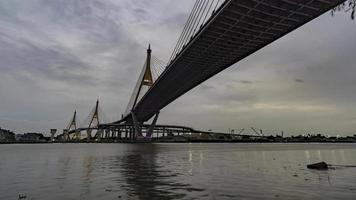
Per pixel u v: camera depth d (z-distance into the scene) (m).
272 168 34.50
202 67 61.41
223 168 34.50
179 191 18.48
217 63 57.34
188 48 50.97
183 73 69.81
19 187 20.11
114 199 16.23
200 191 18.45
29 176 26.30
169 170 31.88
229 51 50.19
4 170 31.81
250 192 18.12
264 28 40.16
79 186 20.44
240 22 38.88
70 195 17.34
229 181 22.91
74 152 82.75
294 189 19.23
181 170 31.92
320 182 22.31
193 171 30.83
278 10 34.81
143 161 46.53
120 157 57.62
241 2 34.16
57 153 76.19
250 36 43.19
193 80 73.62
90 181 22.91
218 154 73.75
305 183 21.81
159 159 51.88
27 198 16.67
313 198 16.53
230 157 59.75
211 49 49.75
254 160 50.22
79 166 36.97
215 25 40.81
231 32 42.22
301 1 32.22
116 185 20.88
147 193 17.84
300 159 54.31
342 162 46.69
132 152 82.88
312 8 32.88
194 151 94.44
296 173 28.69
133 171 30.77
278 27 39.16
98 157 57.47
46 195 17.41
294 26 38.28
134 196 16.98
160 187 19.98
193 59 56.97
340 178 24.64
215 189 19.17
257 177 25.47
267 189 19.16
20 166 36.91
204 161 47.16
